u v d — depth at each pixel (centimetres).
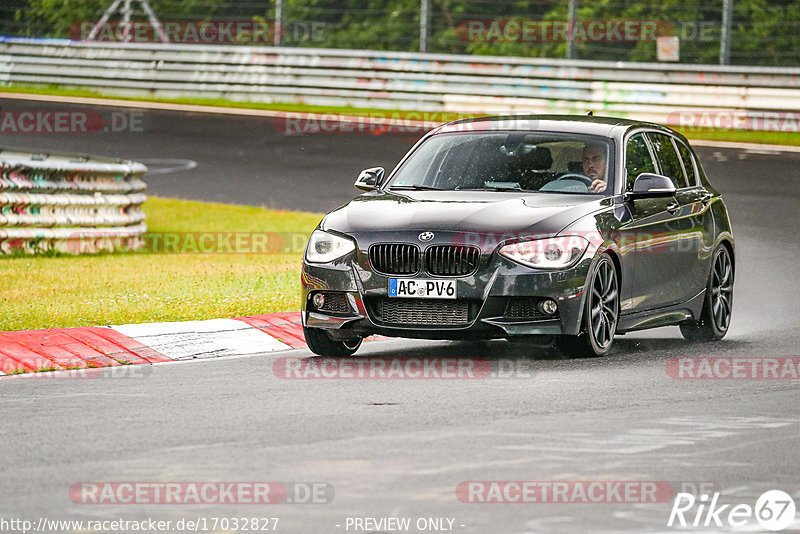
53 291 4531
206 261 5603
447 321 3366
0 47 12288
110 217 6178
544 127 3856
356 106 10775
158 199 7662
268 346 3712
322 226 3547
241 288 4681
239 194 7806
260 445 2377
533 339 3447
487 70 10250
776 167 8175
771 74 9419
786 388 3073
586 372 3269
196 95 11444
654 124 4084
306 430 2514
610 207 3584
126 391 2967
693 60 13112
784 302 4809
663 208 3822
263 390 2981
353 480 2114
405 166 3859
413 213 3462
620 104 9794
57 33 14938
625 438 2469
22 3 15088
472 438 2447
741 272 5422
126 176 6328
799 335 4103
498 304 3334
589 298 3425
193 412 2703
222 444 2386
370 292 3400
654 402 2859
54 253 5850
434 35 14050
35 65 12138
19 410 2730
